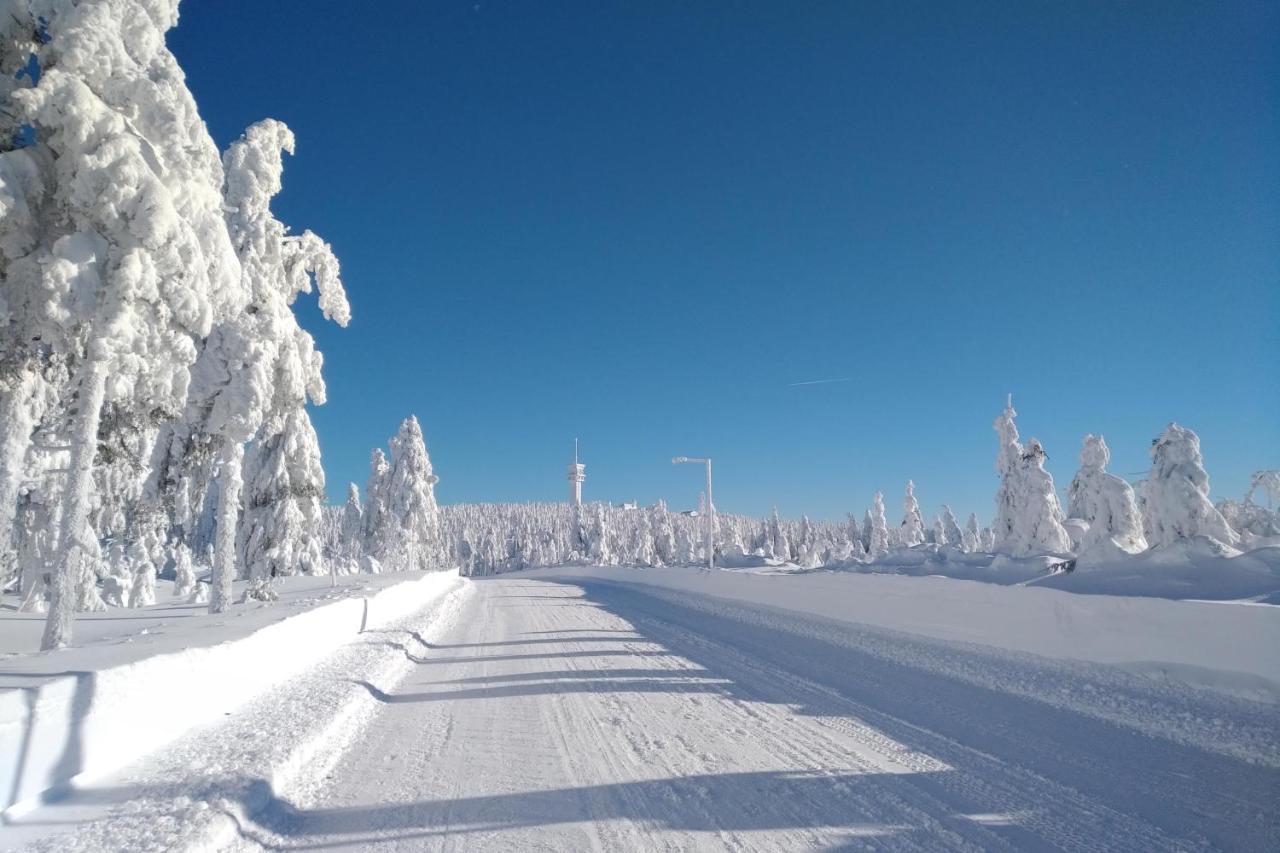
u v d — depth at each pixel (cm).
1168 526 1437
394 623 1633
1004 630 989
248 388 1395
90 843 401
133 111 862
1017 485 2486
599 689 891
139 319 850
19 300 824
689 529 8625
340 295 1688
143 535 2080
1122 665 785
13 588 1538
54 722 476
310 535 1966
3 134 829
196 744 596
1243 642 673
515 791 518
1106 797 478
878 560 2311
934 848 412
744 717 732
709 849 414
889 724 687
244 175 1484
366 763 595
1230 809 446
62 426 1030
